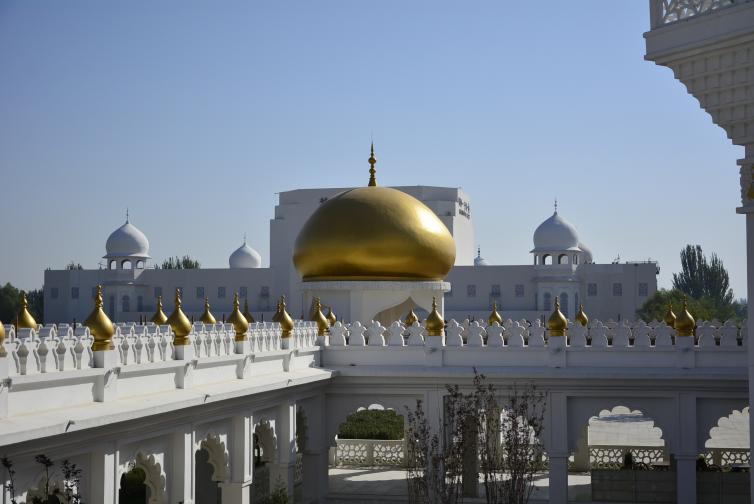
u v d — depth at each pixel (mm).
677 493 29469
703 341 29641
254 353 26062
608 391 29797
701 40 16859
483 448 25781
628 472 30531
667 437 29578
